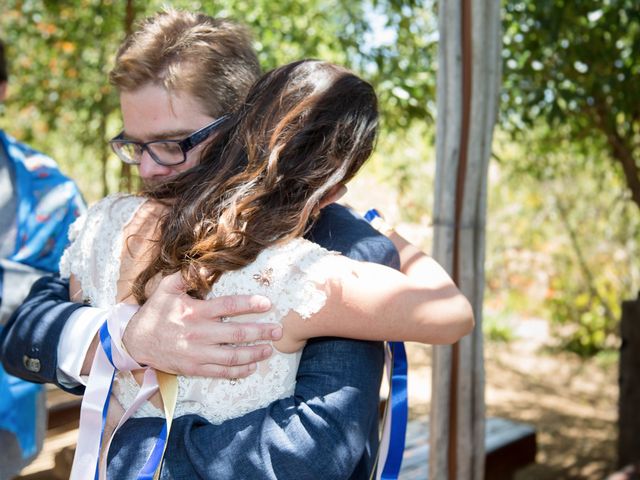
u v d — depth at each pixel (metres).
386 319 0.92
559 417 5.47
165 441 0.91
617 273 7.16
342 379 0.92
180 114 1.08
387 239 1.05
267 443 0.88
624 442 3.65
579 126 4.07
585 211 7.05
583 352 7.20
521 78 3.54
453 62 1.65
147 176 1.12
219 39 1.11
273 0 4.23
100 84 4.61
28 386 1.65
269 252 0.93
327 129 0.97
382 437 1.06
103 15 4.38
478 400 1.75
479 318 1.73
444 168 1.68
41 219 1.69
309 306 0.90
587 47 3.28
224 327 0.91
